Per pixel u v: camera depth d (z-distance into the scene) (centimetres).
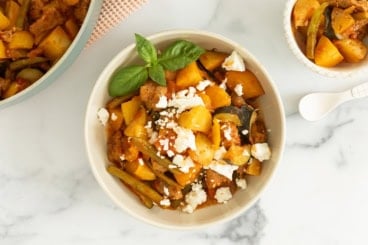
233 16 75
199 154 67
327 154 76
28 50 72
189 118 66
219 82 70
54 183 77
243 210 69
